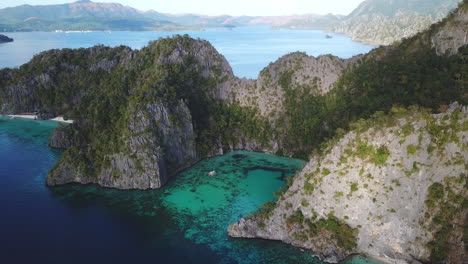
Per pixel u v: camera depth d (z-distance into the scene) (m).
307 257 63.91
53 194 90.06
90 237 72.25
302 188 68.81
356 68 116.50
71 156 97.38
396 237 61.03
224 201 86.56
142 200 87.25
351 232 63.31
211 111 122.81
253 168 105.38
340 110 108.44
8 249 68.19
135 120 97.88
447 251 56.94
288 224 67.06
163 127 101.06
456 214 58.25
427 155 60.34
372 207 62.50
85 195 89.62
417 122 62.22
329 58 123.19
